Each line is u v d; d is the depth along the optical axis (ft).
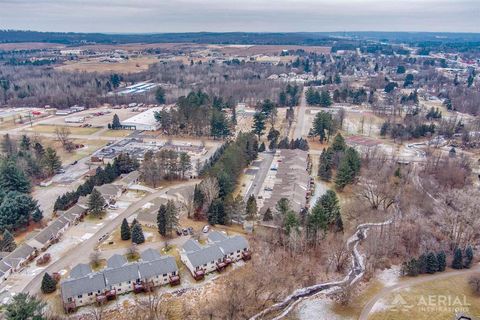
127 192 396.98
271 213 326.03
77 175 451.94
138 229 297.94
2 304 229.66
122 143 565.94
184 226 325.83
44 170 440.86
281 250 287.28
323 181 431.02
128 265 250.98
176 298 239.91
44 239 296.30
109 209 359.25
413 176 423.64
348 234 312.50
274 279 252.83
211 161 459.32
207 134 604.90
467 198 320.91
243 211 335.67
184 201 358.84
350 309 221.05
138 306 231.91
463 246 284.00
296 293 240.53
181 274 262.26
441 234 301.84
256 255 285.23
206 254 265.34
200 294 243.81
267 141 577.02
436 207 338.13
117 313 227.20
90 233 317.01
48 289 242.17
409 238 296.92
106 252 288.10
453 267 261.24
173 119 604.49
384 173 406.00
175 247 294.46
